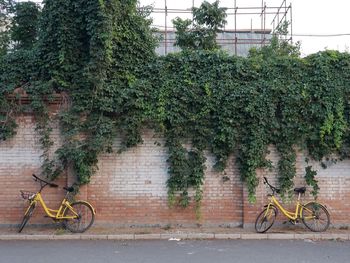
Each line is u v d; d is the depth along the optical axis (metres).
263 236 10.60
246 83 11.52
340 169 11.88
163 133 11.72
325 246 9.65
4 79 11.33
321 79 11.42
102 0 10.69
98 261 8.08
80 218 10.96
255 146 11.36
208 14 16.48
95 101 11.28
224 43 23.14
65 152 11.05
